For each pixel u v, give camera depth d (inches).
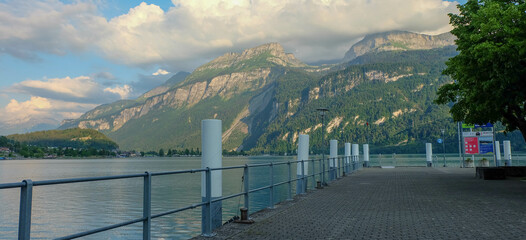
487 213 378.6
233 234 291.3
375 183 801.6
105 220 974.4
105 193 1595.7
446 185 733.9
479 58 652.7
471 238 264.7
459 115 951.6
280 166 4180.6
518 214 368.8
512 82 660.7
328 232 296.0
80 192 1662.2
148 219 221.0
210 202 291.1
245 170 353.4
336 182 834.8
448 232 288.0
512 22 657.0
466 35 725.3
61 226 904.3
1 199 1440.7
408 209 418.9
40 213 1063.6
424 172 1241.4
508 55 634.2
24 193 149.7
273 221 348.2
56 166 6161.4
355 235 283.3
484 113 856.3
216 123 368.5
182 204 1220.5
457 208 419.5
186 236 821.2
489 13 665.6
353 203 476.1
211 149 366.3
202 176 365.1
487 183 766.5
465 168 1528.1
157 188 1798.7
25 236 149.4
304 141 652.7
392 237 274.4
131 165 6471.5
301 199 519.5
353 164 1341.0
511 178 893.8
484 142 1550.2
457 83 939.3
